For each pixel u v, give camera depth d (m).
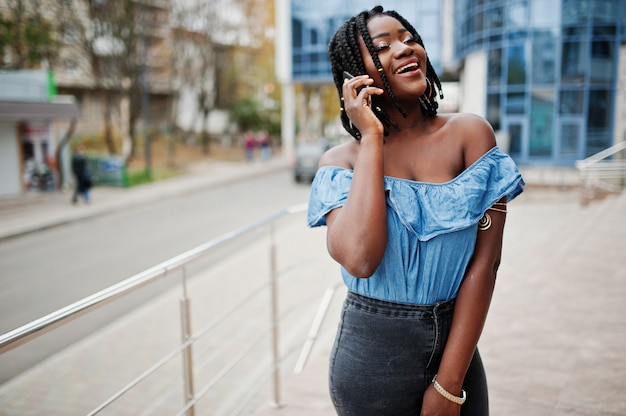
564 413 2.74
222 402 4.69
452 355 1.33
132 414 4.57
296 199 18.38
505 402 2.87
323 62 32.47
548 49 24.23
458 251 1.33
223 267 9.26
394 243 1.33
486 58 25.95
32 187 18.69
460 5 29.23
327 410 3.01
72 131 19.69
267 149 33.19
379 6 1.48
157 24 28.89
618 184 13.95
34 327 1.65
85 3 24.67
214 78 35.00
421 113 1.45
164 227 13.68
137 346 5.98
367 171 1.29
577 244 6.57
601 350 3.45
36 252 11.23
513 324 3.97
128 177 22.88
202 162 31.58
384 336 1.38
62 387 5.07
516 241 10.25
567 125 24.53
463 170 1.39
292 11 32.44
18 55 20.31
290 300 7.34
